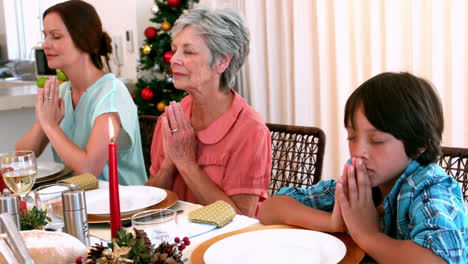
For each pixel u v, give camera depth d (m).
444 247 0.88
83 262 0.83
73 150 1.82
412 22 2.52
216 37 1.57
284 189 1.28
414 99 0.97
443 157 1.44
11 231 0.73
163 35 3.14
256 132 1.61
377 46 2.70
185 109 1.73
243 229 1.14
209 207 1.26
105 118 1.87
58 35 1.92
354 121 1.00
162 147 1.80
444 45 2.47
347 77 2.85
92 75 1.99
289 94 3.14
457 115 2.45
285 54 3.11
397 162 1.00
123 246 0.79
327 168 2.99
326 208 1.24
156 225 0.95
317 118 3.05
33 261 0.79
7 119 2.97
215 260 0.96
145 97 3.13
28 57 5.15
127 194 1.44
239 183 1.60
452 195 0.98
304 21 2.98
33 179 1.27
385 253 0.95
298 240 1.05
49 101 1.87
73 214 1.00
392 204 1.06
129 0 3.62
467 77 2.43
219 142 1.63
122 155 2.02
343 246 0.99
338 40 2.82
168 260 0.77
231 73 1.63
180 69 1.60
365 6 2.73
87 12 1.94
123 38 3.71
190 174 1.60
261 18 3.19
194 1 3.13
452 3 2.39
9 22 5.27
